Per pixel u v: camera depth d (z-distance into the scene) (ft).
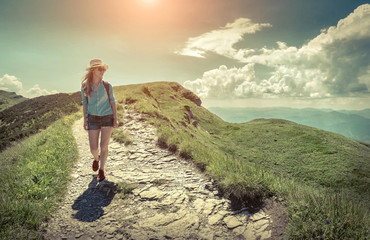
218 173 16.22
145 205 13.17
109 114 15.37
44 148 24.40
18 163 21.79
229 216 11.93
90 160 21.30
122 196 14.16
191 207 12.89
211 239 10.12
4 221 10.32
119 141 26.89
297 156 145.28
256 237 10.14
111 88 15.40
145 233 10.50
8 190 13.87
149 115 42.42
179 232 10.62
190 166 19.57
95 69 14.71
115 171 18.17
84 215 12.11
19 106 172.14
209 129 223.10
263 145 170.71
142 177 16.99
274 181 14.39
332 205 10.48
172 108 193.57
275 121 246.27
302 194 12.30
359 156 139.03
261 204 12.75
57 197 13.79
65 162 19.52
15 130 91.35
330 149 149.59
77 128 39.73
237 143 179.11
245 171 15.84
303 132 187.52
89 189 15.25
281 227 10.55
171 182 16.22
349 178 110.63
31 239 9.78
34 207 11.62
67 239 10.07
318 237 8.95
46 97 179.52
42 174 15.93
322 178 113.60
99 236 10.28
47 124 73.20
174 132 29.71
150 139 27.66
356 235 8.78
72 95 144.56
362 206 10.46
